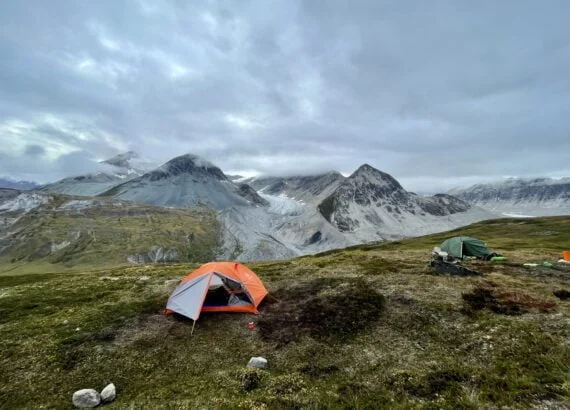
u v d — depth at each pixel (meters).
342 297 23.59
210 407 12.01
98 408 12.60
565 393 11.38
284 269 37.94
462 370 13.50
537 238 77.38
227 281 23.09
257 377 13.92
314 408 11.68
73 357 16.64
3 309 25.12
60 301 26.89
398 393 12.35
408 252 47.72
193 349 17.25
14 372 15.45
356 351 16.06
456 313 19.53
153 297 26.73
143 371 15.29
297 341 17.47
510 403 11.05
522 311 19.17
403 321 19.05
